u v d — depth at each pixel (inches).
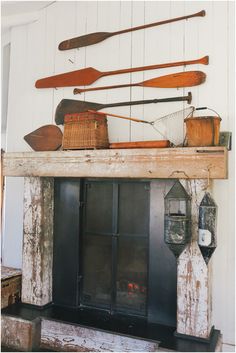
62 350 99.7
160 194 99.7
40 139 122.3
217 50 99.6
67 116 108.1
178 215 89.7
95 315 105.7
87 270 112.5
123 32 112.2
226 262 96.1
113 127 112.5
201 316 89.6
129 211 106.6
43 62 126.9
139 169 94.0
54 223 116.0
